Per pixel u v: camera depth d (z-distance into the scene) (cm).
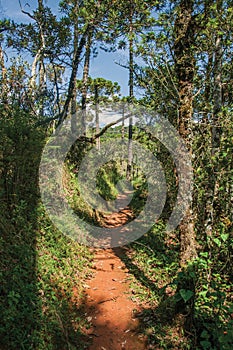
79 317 404
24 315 337
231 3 450
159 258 586
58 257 502
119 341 371
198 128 485
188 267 353
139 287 499
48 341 333
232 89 568
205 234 486
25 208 516
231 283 447
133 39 503
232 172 429
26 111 748
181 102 391
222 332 325
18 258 416
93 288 495
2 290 351
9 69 820
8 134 513
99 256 634
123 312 432
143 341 370
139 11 558
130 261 608
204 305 364
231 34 462
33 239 482
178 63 384
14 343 303
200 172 473
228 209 494
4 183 509
